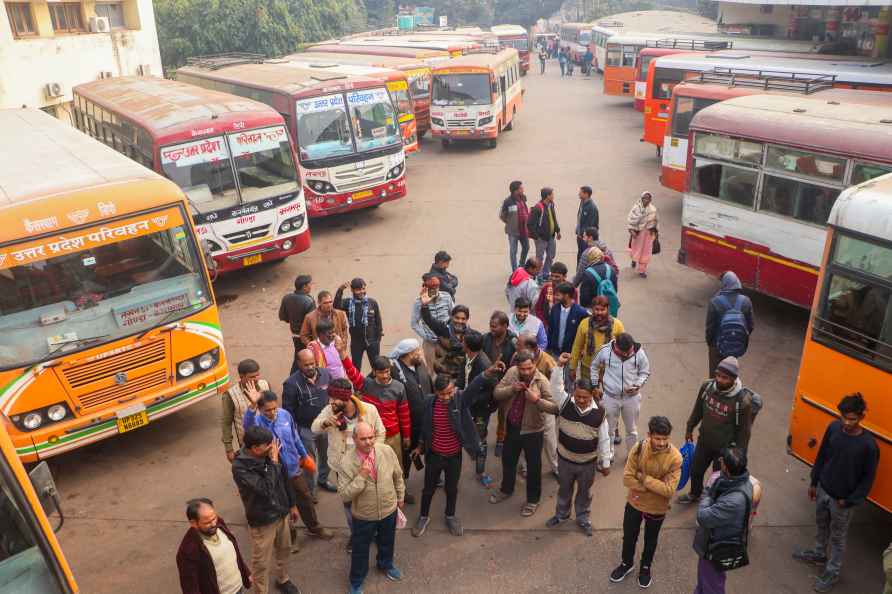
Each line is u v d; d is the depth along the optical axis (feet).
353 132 49.60
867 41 75.61
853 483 18.26
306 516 21.33
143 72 84.99
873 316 19.31
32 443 23.32
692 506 22.86
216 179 37.93
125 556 21.62
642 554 19.76
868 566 20.06
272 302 40.04
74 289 23.72
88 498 24.38
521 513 22.74
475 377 22.61
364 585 19.97
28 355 23.07
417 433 21.89
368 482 18.43
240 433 20.88
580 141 80.02
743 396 20.39
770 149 32.27
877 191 20.12
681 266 43.09
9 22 62.39
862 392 19.77
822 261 20.77
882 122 29.53
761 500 22.90
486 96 74.74
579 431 20.34
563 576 20.15
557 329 25.64
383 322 36.65
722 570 16.65
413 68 81.00
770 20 97.25
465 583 20.01
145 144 37.58
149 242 24.99
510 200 39.42
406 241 49.34
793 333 34.12
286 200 40.09
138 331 24.93
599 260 28.37
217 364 27.20
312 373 21.63
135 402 25.20
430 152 79.05
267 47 150.00
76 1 73.92
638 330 34.91
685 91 50.47
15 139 31.91
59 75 68.80
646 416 27.76
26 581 12.95
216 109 39.42
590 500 21.57
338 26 184.65
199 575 15.89
